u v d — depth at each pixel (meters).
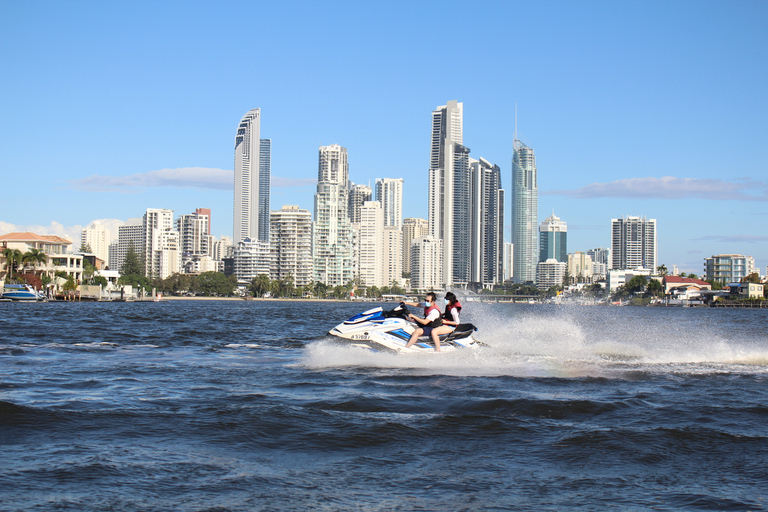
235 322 49.84
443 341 18.70
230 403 11.55
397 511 6.37
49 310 75.81
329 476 7.45
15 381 14.23
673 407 11.71
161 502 6.47
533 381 14.68
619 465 8.03
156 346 24.56
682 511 6.45
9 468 7.43
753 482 7.42
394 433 9.39
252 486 7.02
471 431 9.61
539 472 7.71
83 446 8.48
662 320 80.81
